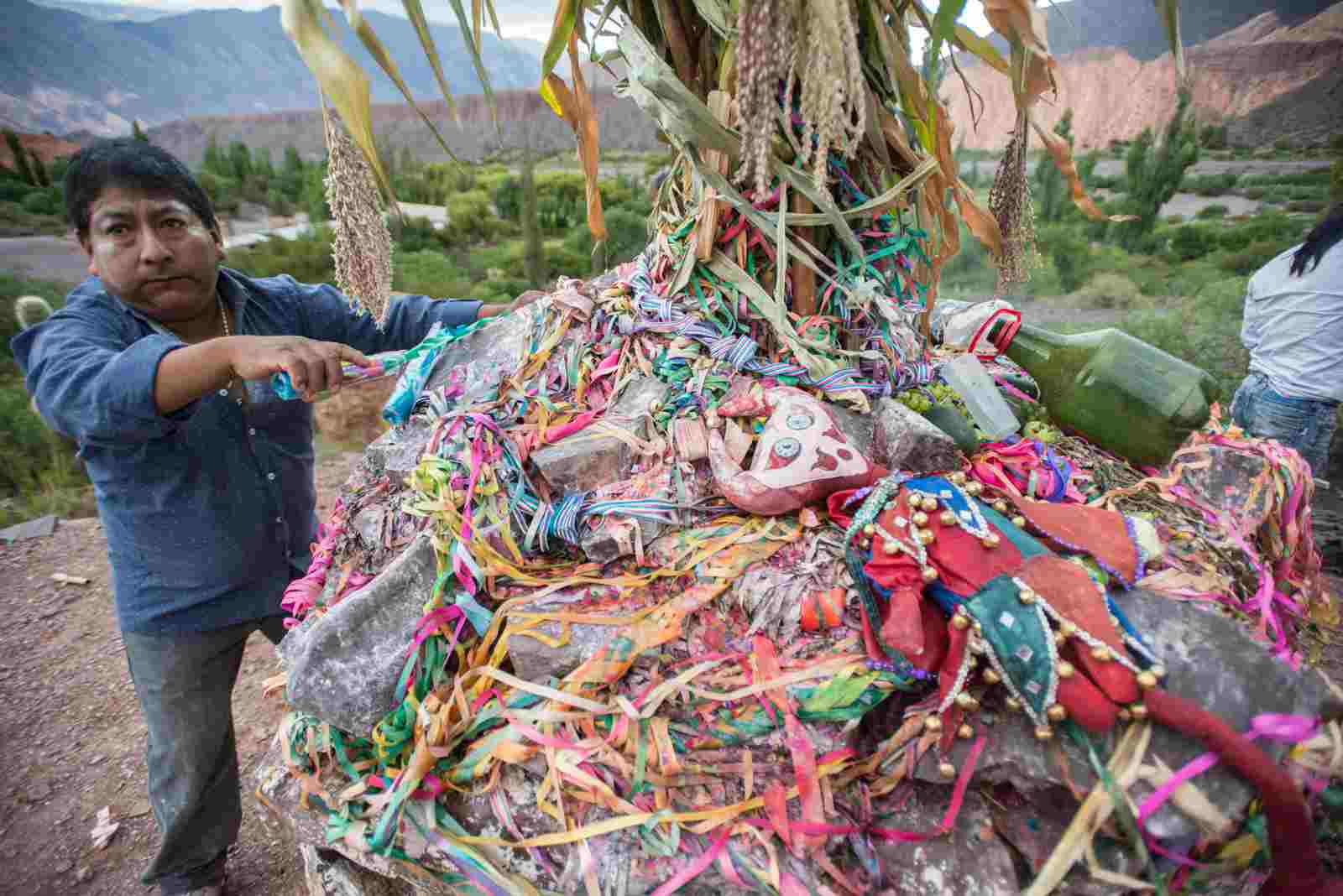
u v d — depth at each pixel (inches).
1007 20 44.1
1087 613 31.9
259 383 56.9
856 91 33.8
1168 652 31.6
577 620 38.5
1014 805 33.4
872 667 35.2
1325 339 89.9
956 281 390.9
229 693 63.8
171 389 44.1
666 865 32.8
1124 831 29.9
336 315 68.0
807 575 39.0
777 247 47.6
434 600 40.3
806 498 41.6
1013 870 31.3
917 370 51.9
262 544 59.6
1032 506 38.4
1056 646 31.2
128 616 57.5
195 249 54.8
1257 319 98.2
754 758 35.3
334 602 45.7
